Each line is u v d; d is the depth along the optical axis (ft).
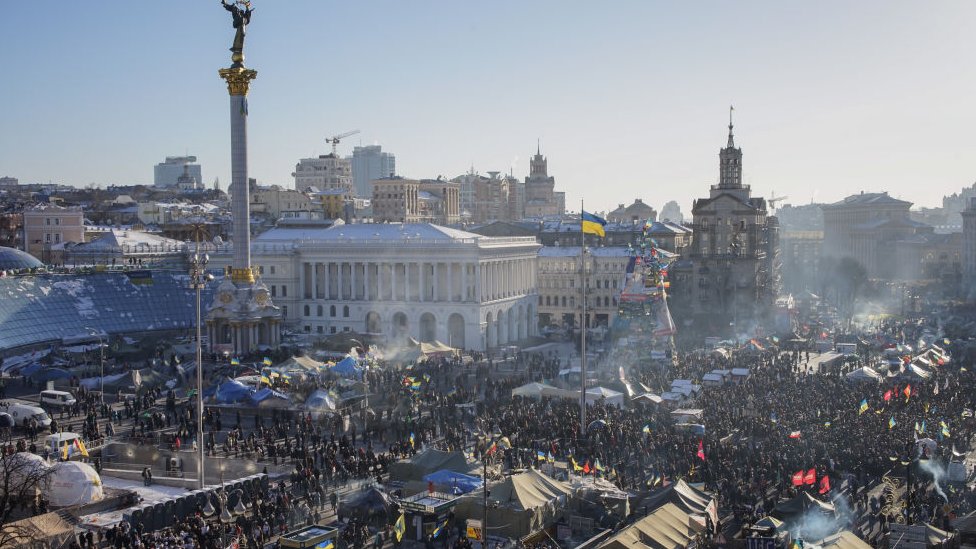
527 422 327.06
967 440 323.16
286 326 650.84
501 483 238.27
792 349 568.41
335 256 643.45
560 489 241.55
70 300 566.77
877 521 244.63
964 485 272.31
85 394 398.83
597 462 278.67
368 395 396.78
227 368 447.42
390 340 595.06
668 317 491.72
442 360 488.02
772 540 197.47
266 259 654.94
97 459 294.66
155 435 335.26
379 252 629.92
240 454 314.14
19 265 627.05
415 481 256.93
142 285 611.88
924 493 259.60
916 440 293.02
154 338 577.43
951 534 212.02
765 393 390.01
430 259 617.62
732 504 253.85
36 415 346.95
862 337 614.34
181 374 424.87
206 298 629.10
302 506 250.37
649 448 298.35
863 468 282.77
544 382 434.71
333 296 653.30
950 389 388.78
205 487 263.70
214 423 357.61
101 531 231.71
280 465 301.02
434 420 349.00
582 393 320.09
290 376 410.72
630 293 495.00
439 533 229.66
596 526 234.58
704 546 211.20
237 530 224.12
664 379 424.87
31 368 431.02
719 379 418.51
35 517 218.79
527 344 639.76
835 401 365.61
